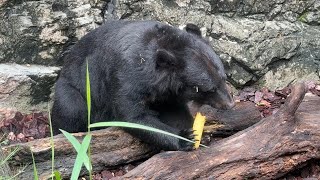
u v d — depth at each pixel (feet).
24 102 14.58
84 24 15.08
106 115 13.61
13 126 14.29
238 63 15.38
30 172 12.53
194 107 13.03
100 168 12.83
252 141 12.37
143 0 15.30
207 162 12.11
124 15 15.26
